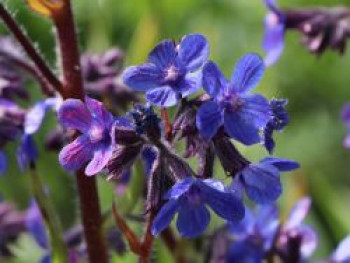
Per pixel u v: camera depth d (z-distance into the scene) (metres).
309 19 0.33
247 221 0.30
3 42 0.29
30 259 0.37
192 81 0.22
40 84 0.29
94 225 0.27
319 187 0.38
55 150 0.31
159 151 0.22
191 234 0.22
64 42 0.26
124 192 0.28
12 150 0.40
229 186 0.22
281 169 0.22
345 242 0.32
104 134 0.22
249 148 0.37
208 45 0.22
